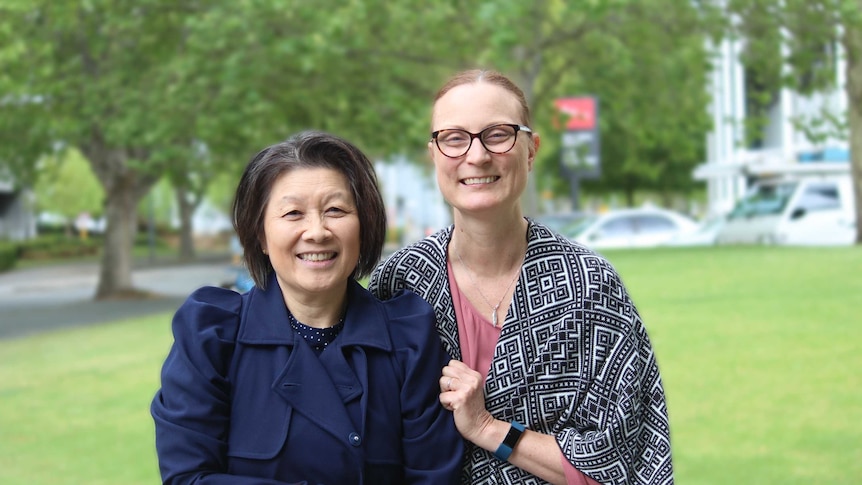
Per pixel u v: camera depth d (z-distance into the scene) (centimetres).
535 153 249
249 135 1359
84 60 1581
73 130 1509
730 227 1833
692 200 4438
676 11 1362
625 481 227
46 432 624
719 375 638
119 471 534
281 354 223
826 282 927
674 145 1677
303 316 232
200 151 1595
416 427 226
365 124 1427
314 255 223
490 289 244
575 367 232
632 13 1366
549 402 233
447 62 1362
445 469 225
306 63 1179
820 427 524
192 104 1357
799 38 1377
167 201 5756
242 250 236
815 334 723
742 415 553
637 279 1041
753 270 1041
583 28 1371
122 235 1878
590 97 1554
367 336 228
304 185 222
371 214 232
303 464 218
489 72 240
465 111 233
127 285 1891
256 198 228
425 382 229
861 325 738
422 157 2191
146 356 907
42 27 1509
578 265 236
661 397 237
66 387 770
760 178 1956
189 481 211
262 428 219
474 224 240
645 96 1556
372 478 223
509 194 234
